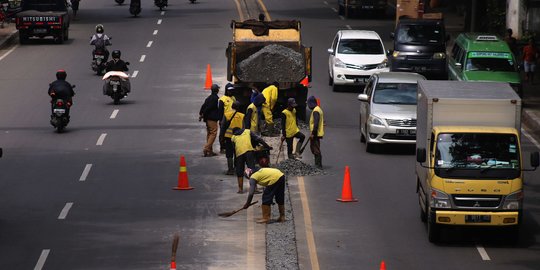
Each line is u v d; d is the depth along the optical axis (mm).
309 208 58781
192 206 59312
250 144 61625
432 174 51500
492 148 51844
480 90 55594
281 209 55406
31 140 77938
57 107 80062
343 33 103188
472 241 52656
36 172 68000
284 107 83562
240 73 83375
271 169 55375
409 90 75062
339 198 60938
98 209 58750
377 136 72625
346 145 76500
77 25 147500
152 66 112875
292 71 83438
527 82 105875
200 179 65875
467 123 53219
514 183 50844
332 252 50469
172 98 95438
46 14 128750
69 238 53000
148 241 52406
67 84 81188
